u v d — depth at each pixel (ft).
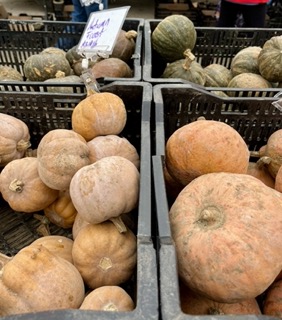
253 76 5.50
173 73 5.52
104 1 8.86
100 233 2.74
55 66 5.76
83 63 4.23
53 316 1.77
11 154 3.76
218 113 4.18
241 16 8.89
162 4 15.17
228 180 2.49
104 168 2.72
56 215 3.54
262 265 2.10
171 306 1.83
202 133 2.93
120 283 2.78
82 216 2.75
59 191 3.48
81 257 2.71
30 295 2.31
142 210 2.36
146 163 2.78
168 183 3.46
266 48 5.55
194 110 4.16
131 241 2.79
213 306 2.48
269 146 3.83
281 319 1.77
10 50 6.64
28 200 3.34
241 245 2.12
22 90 4.47
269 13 12.64
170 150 3.11
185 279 2.33
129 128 4.36
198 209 2.46
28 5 17.31
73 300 2.44
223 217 2.29
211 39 6.49
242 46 6.57
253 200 2.29
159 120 3.40
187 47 5.88
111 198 2.64
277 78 5.51
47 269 2.42
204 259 2.18
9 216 3.94
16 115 4.30
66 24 6.41
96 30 4.85
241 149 2.98
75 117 3.63
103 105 3.51
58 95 4.12
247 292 2.14
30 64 5.78
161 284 1.94
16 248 3.59
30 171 3.34
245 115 4.19
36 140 4.52
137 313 1.80
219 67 6.08
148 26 5.99
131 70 5.69
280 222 2.22
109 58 5.47
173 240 2.36
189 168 2.97
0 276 2.48
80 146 3.13
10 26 6.39
